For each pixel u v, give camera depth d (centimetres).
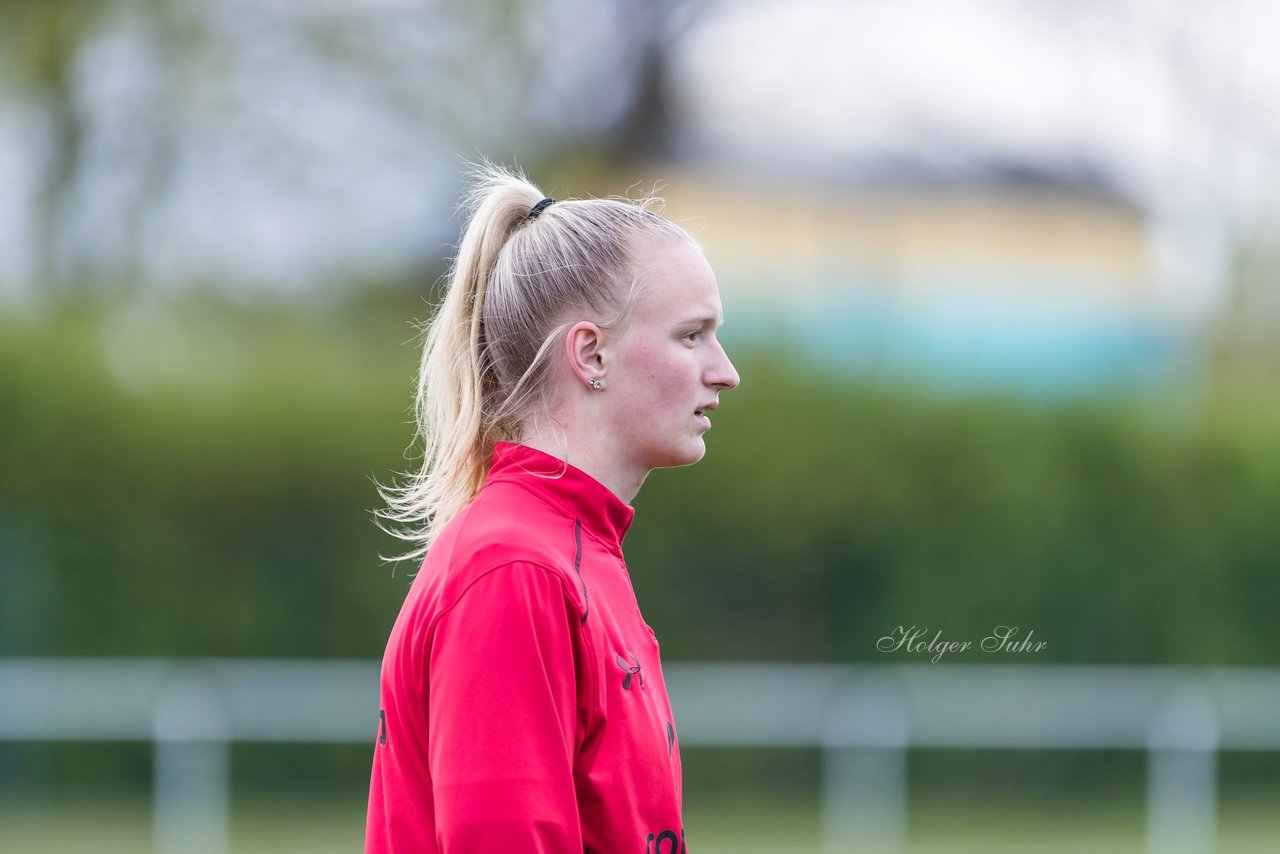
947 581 4062
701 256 803
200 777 3403
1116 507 4075
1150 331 6675
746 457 4062
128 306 6053
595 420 779
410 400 4069
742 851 3362
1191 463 4081
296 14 6381
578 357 770
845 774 3509
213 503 3984
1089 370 6297
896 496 4062
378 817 757
